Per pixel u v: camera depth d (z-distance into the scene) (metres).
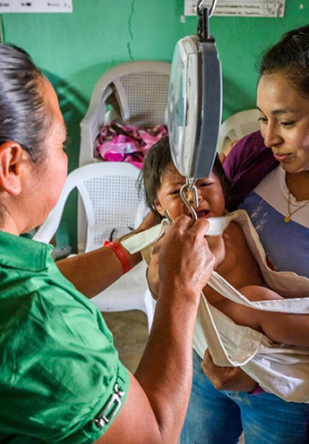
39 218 0.75
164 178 1.16
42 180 0.71
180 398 0.74
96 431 0.64
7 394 0.60
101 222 2.74
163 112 3.07
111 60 3.06
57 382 0.61
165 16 2.95
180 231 0.84
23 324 0.60
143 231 1.17
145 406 0.70
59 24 2.97
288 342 1.04
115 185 2.69
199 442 1.28
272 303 1.01
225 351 0.99
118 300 2.21
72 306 0.66
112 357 0.66
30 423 0.61
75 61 3.06
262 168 1.10
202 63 0.64
